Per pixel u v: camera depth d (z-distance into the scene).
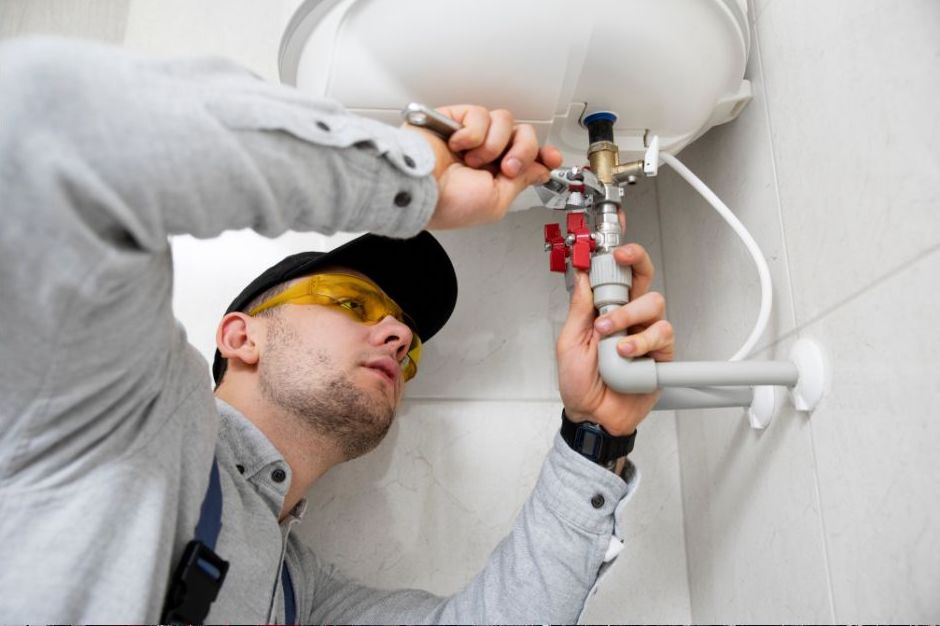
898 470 0.52
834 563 0.61
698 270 0.96
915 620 0.50
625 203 1.12
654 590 0.96
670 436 1.04
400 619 0.77
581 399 0.70
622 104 0.72
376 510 0.96
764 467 0.75
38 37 0.36
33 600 0.44
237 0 1.16
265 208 0.41
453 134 0.54
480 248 1.09
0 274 0.34
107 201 0.34
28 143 0.33
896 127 0.54
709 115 0.76
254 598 0.60
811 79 0.67
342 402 0.76
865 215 0.58
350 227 0.48
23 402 0.41
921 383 0.50
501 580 0.72
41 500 0.46
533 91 0.68
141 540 0.48
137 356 0.44
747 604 0.78
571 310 0.72
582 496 0.72
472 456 0.99
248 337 0.82
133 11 1.12
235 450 0.70
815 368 0.64
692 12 0.64
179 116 0.37
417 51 0.64
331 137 0.44
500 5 0.61
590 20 0.63
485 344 1.04
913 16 0.52
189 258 1.02
